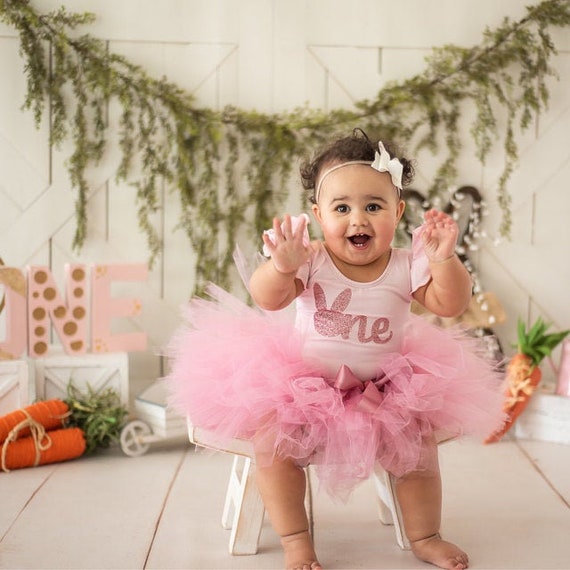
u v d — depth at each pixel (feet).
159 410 8.16
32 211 9.47
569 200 9.93
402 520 5.52
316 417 5.05
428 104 9.59
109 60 9.31
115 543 5.58
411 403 5.09
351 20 9.71
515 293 9.98
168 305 9.77
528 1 9.69
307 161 6.07
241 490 5.39
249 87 9.69
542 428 8.65
